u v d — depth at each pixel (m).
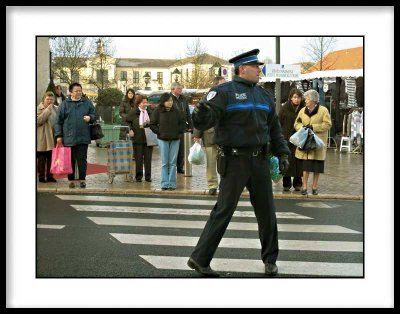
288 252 6.60
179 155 14.16
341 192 11.11
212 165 10.90
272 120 5.67
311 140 10.26
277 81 14.06
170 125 11.04
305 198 10.67
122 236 7.33
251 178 5.46
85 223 8.13
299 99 10.83
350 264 6.08
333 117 20.88
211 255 5.47
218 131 5.42
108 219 8.45
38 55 14.32
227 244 6.94
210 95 5.29
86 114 10.97
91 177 13.05
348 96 20.50
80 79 40.91
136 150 12.30
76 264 5.99
